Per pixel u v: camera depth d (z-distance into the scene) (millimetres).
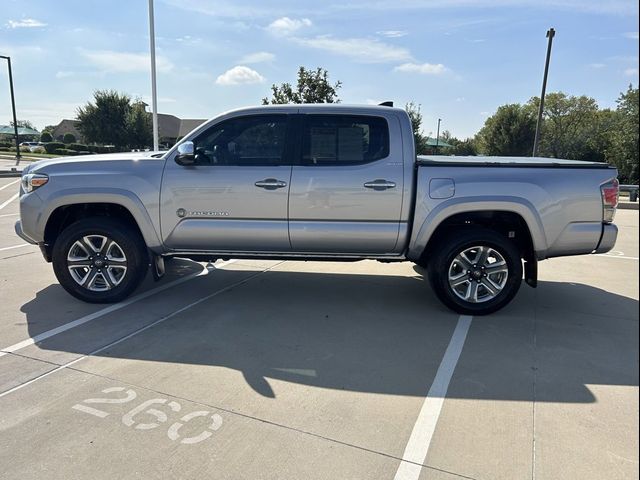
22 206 4707
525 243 4727
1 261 6648
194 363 3611
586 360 3746
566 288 5816
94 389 3199
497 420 2895
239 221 4668
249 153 4668
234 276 6117
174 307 4859
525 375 3486
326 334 4215
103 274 4848
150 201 4648
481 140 51062
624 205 16375
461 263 4641
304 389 3246
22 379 3322
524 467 2471
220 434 2725
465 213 4578
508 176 4473
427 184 4504
